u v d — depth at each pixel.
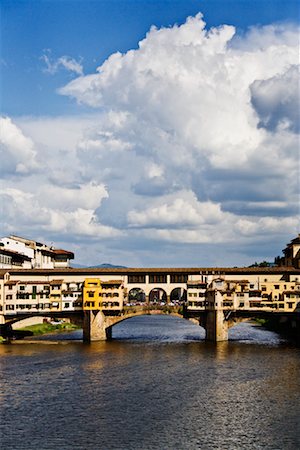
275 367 112.75
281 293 159.25
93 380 100.62
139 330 191.62
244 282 159.88
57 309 158.50
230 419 78.12
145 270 167.38
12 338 158.62
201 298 161.00
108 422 76.88
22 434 72.62
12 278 164.00
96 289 156.50
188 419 78.12
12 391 92.62
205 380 100.75
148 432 73.12
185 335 172.50
